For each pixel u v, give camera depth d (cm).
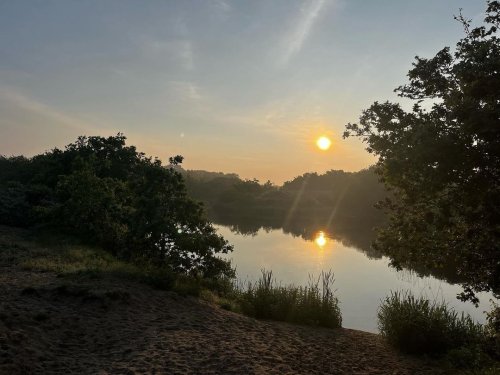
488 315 756
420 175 636
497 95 570
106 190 1955
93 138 2803
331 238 4303
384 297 1747
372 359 911
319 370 782
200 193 12444
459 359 880
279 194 10812
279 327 1090
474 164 571
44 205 2391
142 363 680
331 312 1249
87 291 967
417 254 772
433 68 672
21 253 1439
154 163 1575
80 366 645
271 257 2855
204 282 1453
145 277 1227
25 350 641
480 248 671
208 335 872
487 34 652
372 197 7412
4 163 4191
